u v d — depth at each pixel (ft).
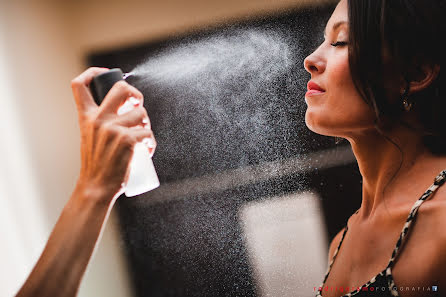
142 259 6.08
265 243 5.61
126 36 6.01
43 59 6.15
